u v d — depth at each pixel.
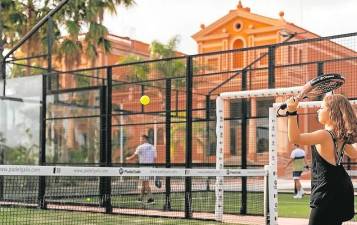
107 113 24.38
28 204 23.59
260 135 30.31
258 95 18.16
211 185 24.86
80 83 49.53
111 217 20.44
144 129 38.38
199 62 44.88
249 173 17.16
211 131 31.92
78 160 31.50
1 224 18.00
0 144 27.16
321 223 7.93
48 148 30.42
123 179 24.34
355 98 18.89
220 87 30.77
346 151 8.44
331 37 19.12
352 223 17.86
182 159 35.59
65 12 51.25
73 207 23.52
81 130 31.81
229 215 21.16
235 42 67.06
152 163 24.72
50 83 30.55
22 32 49.81
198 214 20.86
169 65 39.78
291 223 18.92
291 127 7.97
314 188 8.05
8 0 48.25
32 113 26.56
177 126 35.34
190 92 21.83
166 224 18.38
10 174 11.62
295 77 26.84
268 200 17.53
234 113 31.56
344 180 7.95
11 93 27.16
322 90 8.20
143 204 23.34
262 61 39.25
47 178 24.03
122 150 37.34
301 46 27.50
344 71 23.80
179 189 23.39
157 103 38.28
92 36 52.66
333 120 8.07
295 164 30.56
